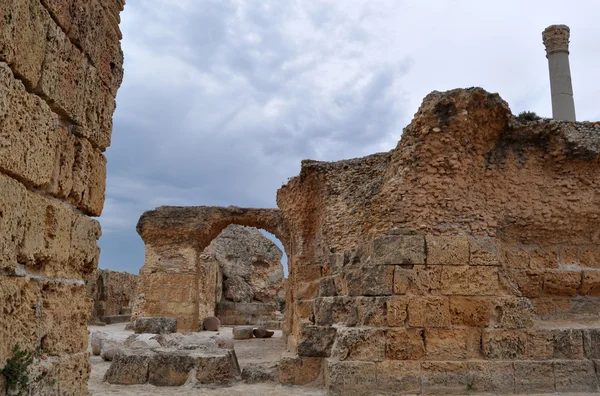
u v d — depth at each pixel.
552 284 10.63
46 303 4.18
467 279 9.57
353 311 10.01
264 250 36.84
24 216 3.80
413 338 9.25
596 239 10.98
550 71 17.19
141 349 11.36
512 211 10.65
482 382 9.02
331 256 12.86
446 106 10.05
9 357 3.58
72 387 4.53
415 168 10.14
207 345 12.77
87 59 4.92
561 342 9.37
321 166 14.16
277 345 18.27
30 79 3.85
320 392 9.63
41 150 4.03
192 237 23.70
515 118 10.62
